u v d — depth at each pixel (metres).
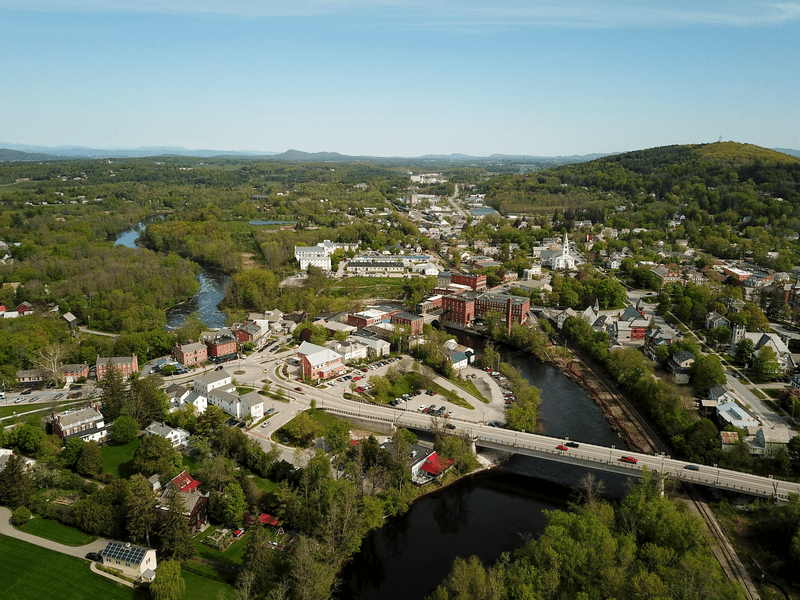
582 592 127.75
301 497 173.12
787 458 192.62
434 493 195.50
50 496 172.50
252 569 139.12
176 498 153.38
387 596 149.00
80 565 145.00
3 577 138.88
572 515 153.62
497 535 173.88
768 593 145.62
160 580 131.00
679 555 144.62
